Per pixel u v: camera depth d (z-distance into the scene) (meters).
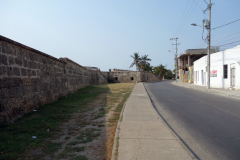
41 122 6.19
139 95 14.77
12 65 6.64
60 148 4.22
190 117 7.34
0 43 5.97
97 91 18.55
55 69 11.88
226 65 19.08
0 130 5.27
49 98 10.47
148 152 3.86
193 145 4.44
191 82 35.44
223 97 13.51
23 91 7.38
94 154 3.93
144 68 68.19
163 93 17.22
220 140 4.74
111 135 5.12
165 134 5.00
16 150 4.02
